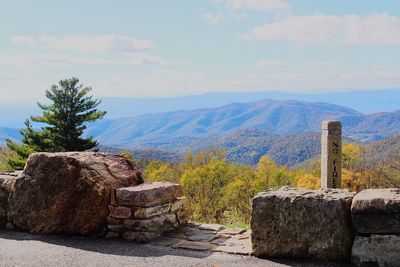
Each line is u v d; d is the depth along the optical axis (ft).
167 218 24.47
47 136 110.32
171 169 173.17
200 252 20.84
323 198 19.17
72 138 109.09
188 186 144.05
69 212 23.99
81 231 23.76
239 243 22.15
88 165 24.16
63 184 24.06
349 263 18.74
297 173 144.66
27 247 21.58
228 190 130.93
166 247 21.75
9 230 25.38
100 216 23.59
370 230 18.22
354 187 83.61
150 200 23.11
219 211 92.38
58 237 23.71
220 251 20.90
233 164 163.12
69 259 19.51
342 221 18.76
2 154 117.80
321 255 19.15
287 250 19.63
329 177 36.04
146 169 174.50
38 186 24.71
